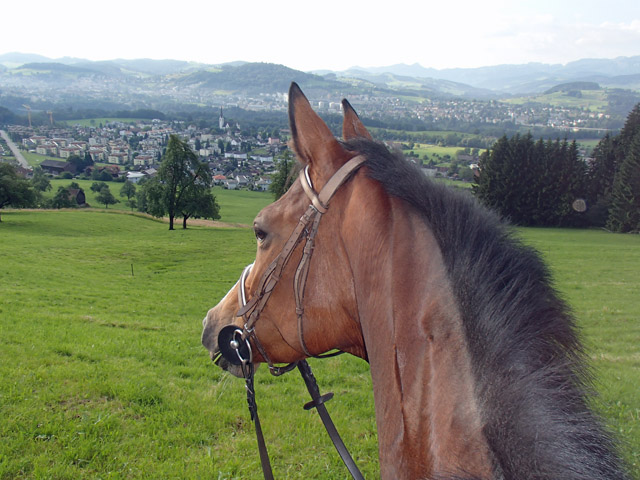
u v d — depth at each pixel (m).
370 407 7.30
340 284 1.64
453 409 1.28
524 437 1.13
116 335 11.79
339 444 1.97
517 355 1.24
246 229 61.12
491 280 1.36
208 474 5.18
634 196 45.34
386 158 1.65
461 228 1.46
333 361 10.00
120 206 100.44
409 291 1.45
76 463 5.25
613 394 6.16
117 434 5.94
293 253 1.68
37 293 18.62
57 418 6.18
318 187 1.67
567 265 25.27
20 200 56.09
